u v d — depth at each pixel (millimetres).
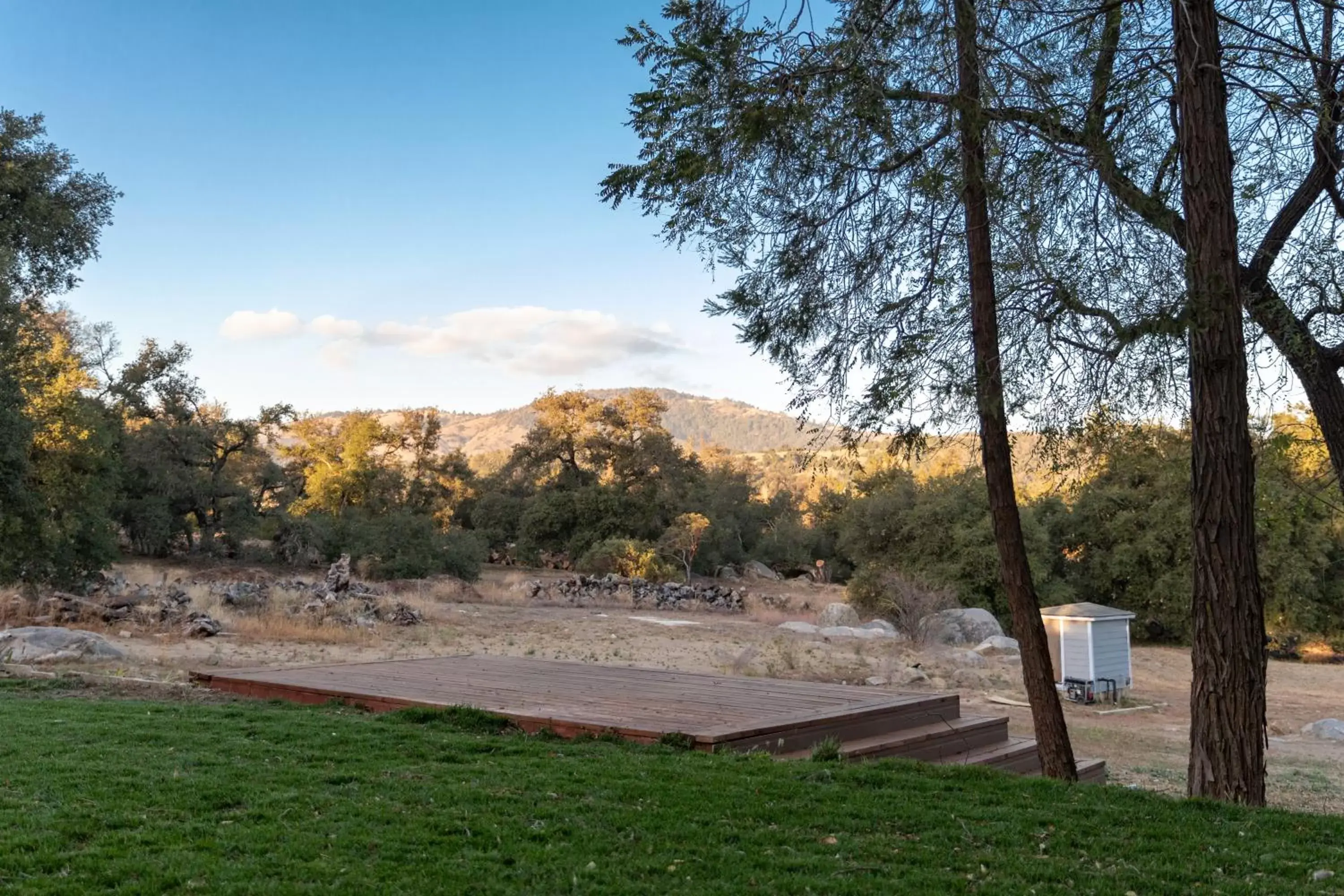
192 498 45031
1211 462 6977
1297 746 16859
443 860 4559
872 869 4738
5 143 20719
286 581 31688
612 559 48125
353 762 6898
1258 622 6984
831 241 8227
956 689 19844
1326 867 5117
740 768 7035
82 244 22281
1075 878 4730
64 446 27266
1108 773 12688
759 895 4309
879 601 35656
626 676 11711
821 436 8133
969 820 5836
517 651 21438
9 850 4473
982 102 7270
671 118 7961
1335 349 7461
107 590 26344
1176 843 5492
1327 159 7332
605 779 6438
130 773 6188
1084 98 7832
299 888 4070
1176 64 7129
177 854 4477
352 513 57594
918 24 7188
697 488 63438
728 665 21359
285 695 10617
